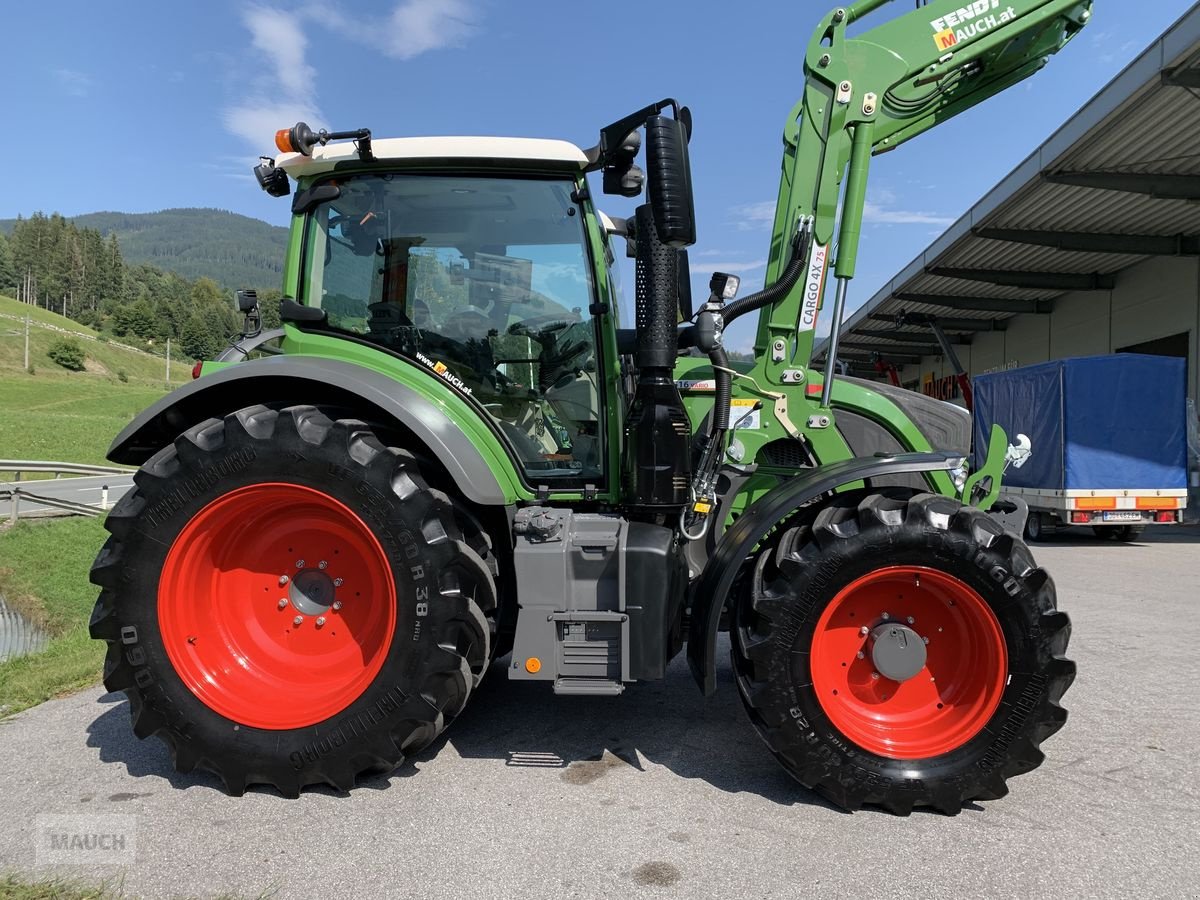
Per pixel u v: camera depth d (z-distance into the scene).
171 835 2.38
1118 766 2.93
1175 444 10.38
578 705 3.57
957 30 3.36
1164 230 13.69
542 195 3.10
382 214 3.15
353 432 2.65
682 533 2.97
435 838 2.37
